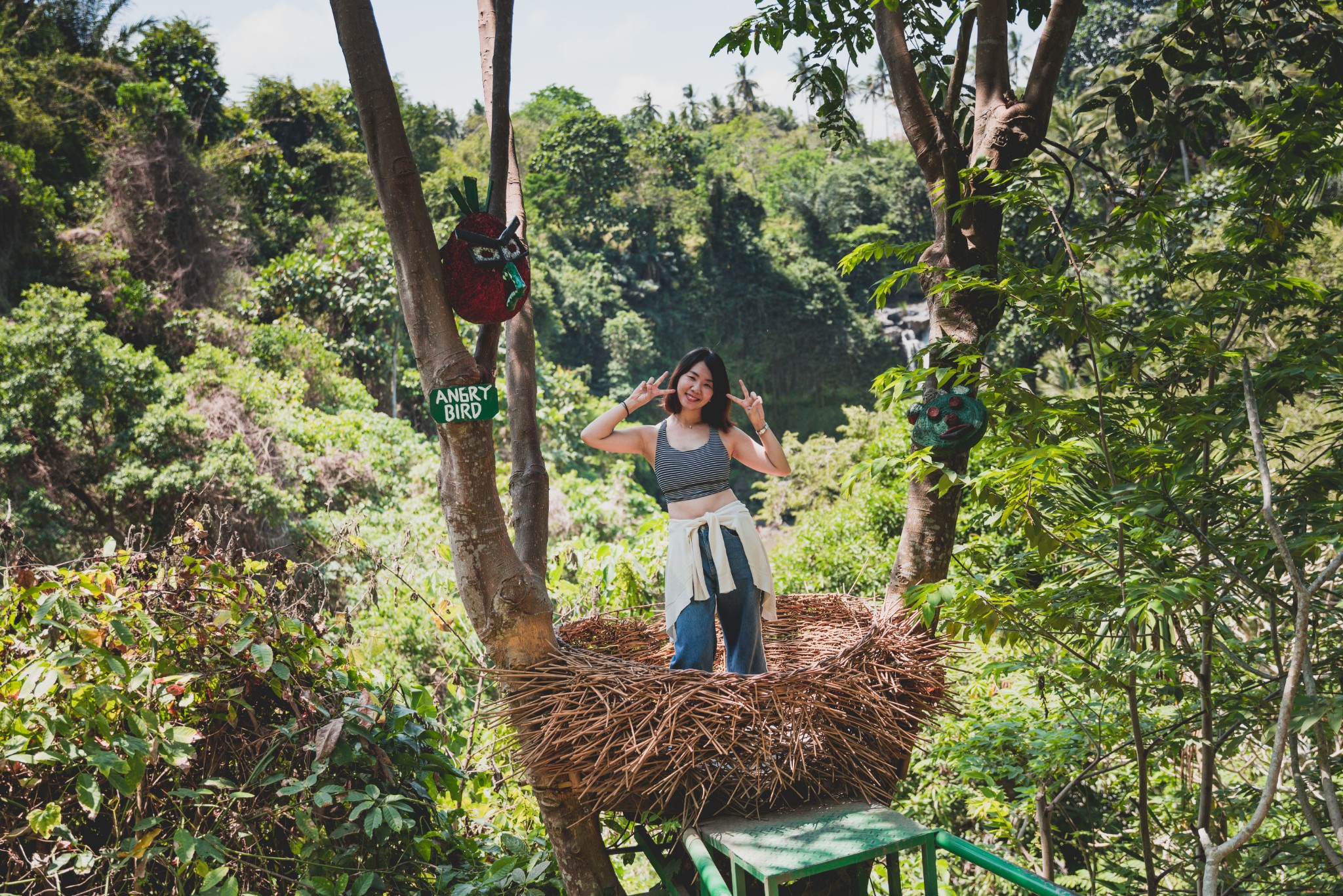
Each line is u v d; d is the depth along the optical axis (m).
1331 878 2.64
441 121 65.25
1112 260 3.39
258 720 2.71
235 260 21.39
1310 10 3.20
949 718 4.77
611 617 3.44
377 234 20.12
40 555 10.27
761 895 2.37
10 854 2.27
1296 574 1.71
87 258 18.14
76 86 21.92
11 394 10.43
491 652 2.32
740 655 2.66
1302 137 2.57
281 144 34.81
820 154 65.88
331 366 18.09
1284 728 1.67
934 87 3.96
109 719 2.39
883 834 2.00
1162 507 2.24
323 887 2.44
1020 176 2.47
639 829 2.63
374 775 2.73
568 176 48.22
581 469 19.08
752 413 2.81
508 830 3.34
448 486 2.22
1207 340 2.58
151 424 10.76
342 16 2.07
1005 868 1.84
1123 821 4.45
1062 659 2.94
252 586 2.77
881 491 11.27
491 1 2.83
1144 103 3.26
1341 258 6.91
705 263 50.16
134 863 2.35
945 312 2.75
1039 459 2.16
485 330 2.25
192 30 28.80
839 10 3.38
